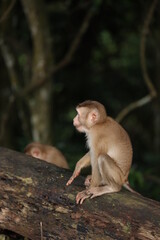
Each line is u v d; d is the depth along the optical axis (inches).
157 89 815.1
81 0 749.9
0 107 774.5
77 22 784.3
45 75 654.5
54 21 782.5
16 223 287.6
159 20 775.7
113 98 945.5
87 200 273.1
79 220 269.9
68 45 819.4
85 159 319.9
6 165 299.1
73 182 289.3
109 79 956.0
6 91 784.9
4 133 710.5
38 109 663.8
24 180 288.7
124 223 257.3
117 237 258.1
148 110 997.8
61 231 273.9
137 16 796.6
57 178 289.6
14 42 736.3
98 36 856.3
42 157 430.0
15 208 287.0
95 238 264.2
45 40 657.6
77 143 865.5
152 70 947.3
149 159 719.7
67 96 928.9
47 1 777.6
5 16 614.2
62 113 945.5
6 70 788.6
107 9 764.6
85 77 919.7
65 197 277.3
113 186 282.2
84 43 832.9
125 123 1016.9
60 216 275.3
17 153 315.3
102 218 264.1
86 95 933.2
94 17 776.3
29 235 285.4
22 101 759.7
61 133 916.0
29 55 757.9
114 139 310.0
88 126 315.6
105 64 947.3
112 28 812.0
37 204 281.4
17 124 877.2
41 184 285.6
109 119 320.5
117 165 307.4
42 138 662.5
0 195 290.8
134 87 965.8
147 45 911.7
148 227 251.0
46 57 657.6
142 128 1016.2
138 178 490.0
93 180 300.5
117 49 936.9
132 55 946.1
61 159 438.6
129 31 836.0
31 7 641.6
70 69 895.7
